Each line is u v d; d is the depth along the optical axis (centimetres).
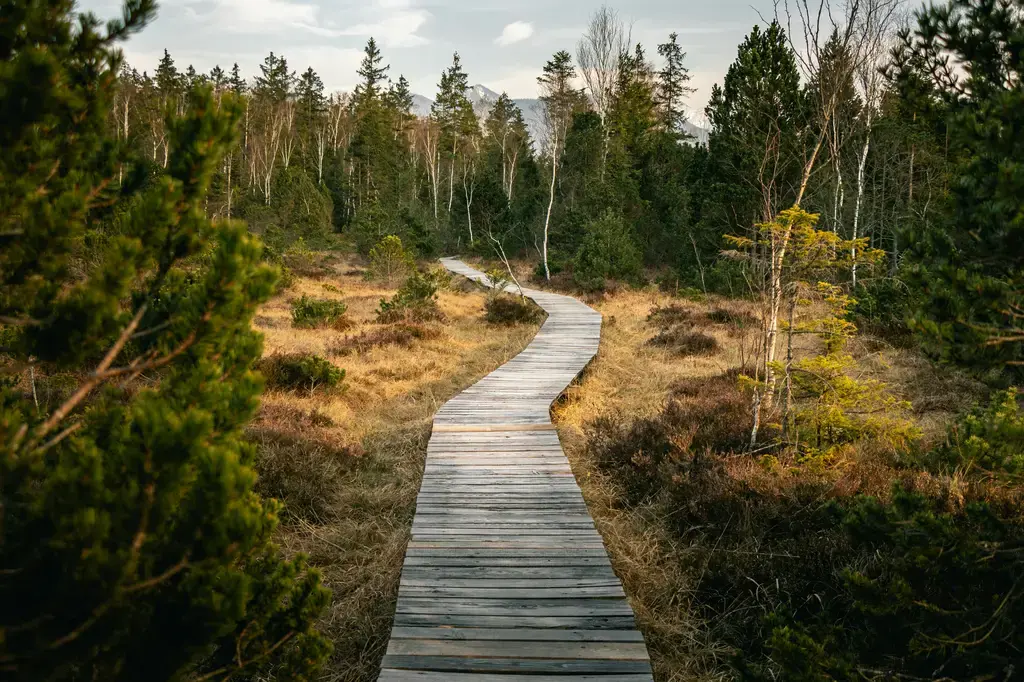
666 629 462
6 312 229
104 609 211
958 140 317
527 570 518
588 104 4266
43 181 238
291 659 288
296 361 1126
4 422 208
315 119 7425
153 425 213
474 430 920
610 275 2738
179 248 247
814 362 661
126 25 264
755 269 792
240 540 240
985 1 361
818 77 870
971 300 291
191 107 246
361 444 862
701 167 3356
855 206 2131
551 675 381
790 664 300
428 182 6366
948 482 536
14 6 234
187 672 251
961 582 294
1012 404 546
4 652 201
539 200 4231
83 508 210
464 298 2384
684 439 765
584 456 830
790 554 512
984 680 277
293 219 4509
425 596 475
